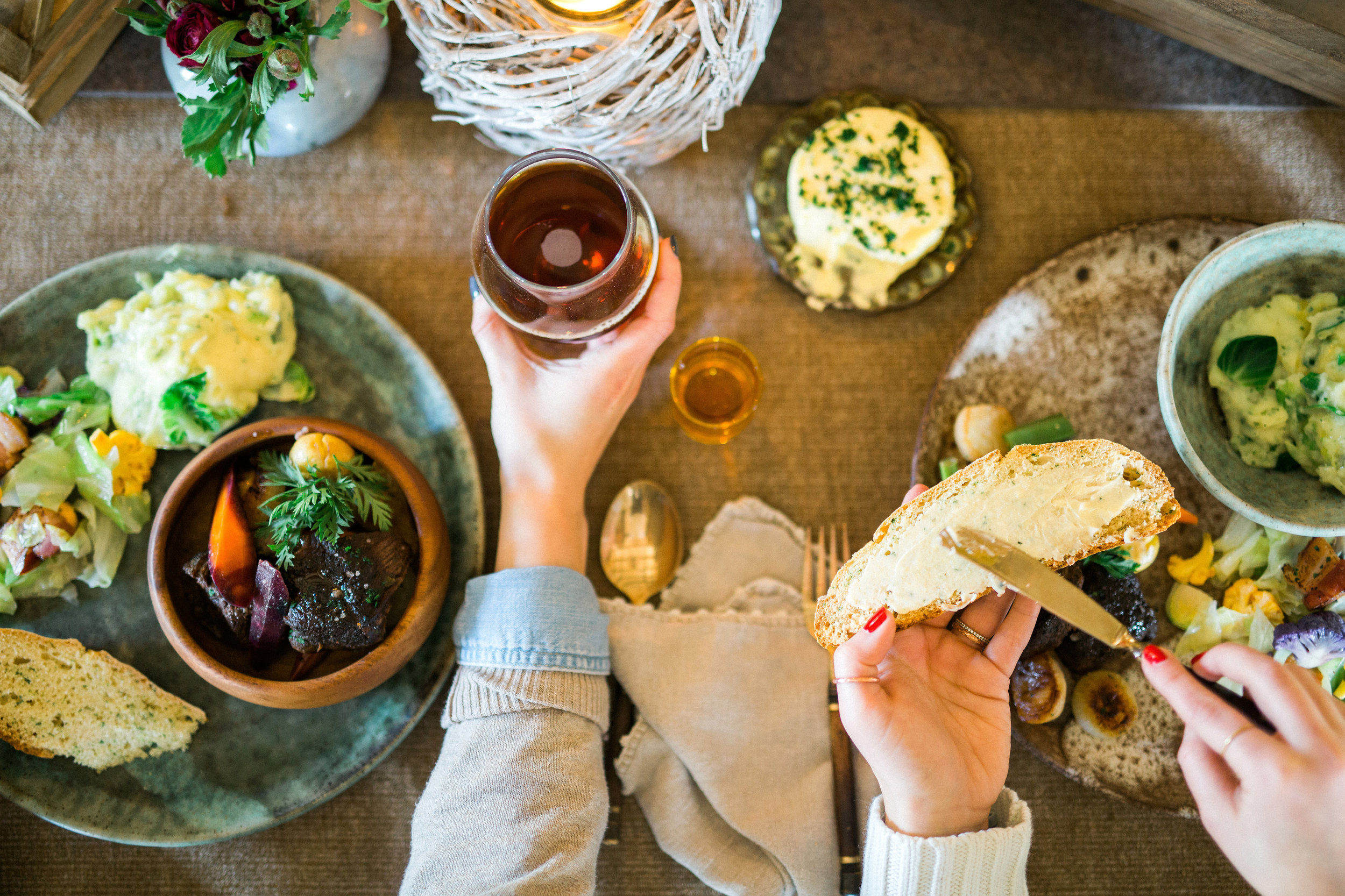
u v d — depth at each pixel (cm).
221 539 94
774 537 112
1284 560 101
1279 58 109
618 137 99
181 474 94
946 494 90
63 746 103
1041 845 107
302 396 111
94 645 106
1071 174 117
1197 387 101
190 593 98
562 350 103
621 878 107
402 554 96
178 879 108
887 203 107
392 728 104
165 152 117
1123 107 118
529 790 89
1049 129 118
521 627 94
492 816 88
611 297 85
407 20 94
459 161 118
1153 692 102
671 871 107
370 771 105
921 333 116
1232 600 103
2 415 103
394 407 112
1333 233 93
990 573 86
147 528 108
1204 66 118
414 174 118
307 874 108
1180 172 117
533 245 89
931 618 93
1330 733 70
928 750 83
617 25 90
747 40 92
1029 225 117
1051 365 108
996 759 89
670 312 101
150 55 117
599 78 89
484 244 79
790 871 101
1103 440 89
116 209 117
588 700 96
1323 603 99
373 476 99
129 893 107
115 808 103
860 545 113
